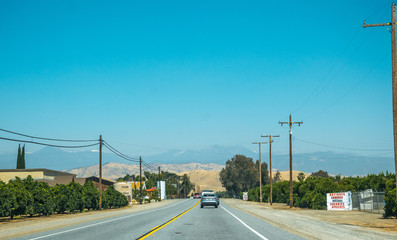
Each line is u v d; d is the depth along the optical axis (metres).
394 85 22.33
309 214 37.22
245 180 139.00
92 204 48.00
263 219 28.67
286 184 71.00
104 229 19.97
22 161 84.88
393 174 44.94
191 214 34.69
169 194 163.50
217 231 18.52
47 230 20.52
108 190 57.66
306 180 53.25
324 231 20.12
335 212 40.03
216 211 40.75
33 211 33.88
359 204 42.12
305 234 18.27
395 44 22.59
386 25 22.89
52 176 67.38
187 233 17.50
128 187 79.19
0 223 27.62
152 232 17.97
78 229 20.34
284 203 70.81
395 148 22.09
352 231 20.22
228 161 141.88
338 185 49.00
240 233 17.64
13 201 30.81
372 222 26.47
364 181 47.38
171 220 26.52
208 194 51.69
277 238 15.84
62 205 39.81
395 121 22.19
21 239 15.80
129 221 26.16
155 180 189.12
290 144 52.91
